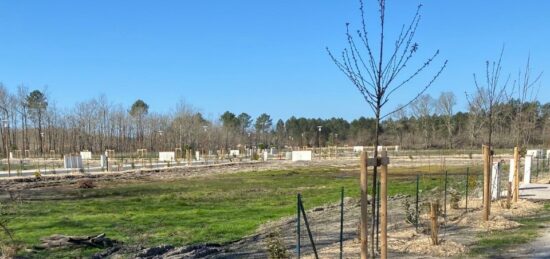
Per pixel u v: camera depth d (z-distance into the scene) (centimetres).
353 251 967
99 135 7644
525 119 2591
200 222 1652
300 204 749
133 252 1179
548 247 975
